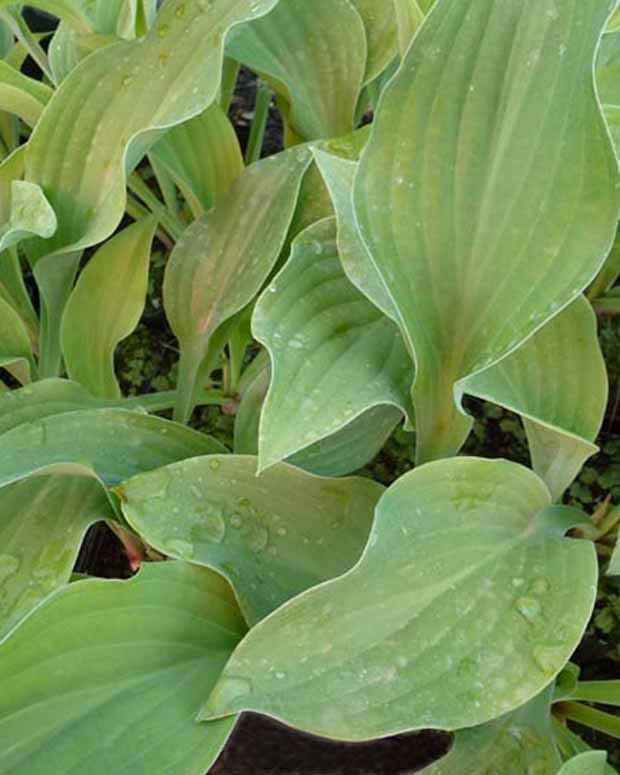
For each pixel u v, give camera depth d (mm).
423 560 605
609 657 818
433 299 615
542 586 606
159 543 620
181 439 680
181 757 579
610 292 927
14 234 676
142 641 612
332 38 785
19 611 611
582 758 598
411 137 587
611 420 919
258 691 578
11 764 570
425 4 754
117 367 975
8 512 649
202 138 754
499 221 594
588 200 572
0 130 940
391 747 798
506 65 576
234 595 642
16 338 732
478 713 571
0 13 812
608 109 655
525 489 638
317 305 616
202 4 684
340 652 586
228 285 723
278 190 723
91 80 701
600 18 548
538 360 667
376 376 610
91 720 587
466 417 635
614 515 734
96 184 707
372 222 594
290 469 653
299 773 790
